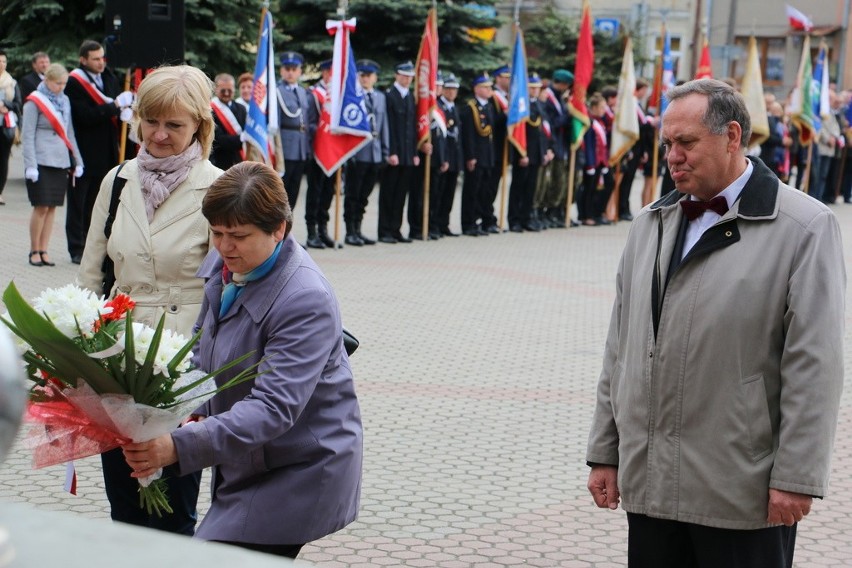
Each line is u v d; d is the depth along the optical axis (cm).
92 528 111
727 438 300
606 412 339
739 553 304
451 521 511
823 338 289
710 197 307
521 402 726
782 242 297
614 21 3178
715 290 301
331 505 298
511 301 1105
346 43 1322
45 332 256
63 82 1106
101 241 402
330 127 1329
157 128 382
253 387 297
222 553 108
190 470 280
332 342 297
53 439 284
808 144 2222
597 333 970
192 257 386
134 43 1016
